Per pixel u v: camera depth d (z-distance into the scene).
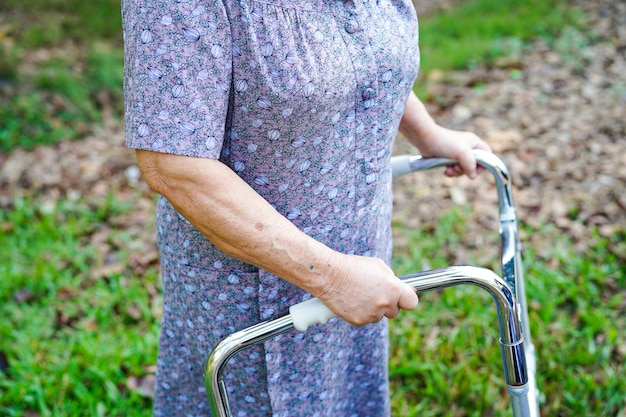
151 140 1.10
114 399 2.46
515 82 4.80
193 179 1.12
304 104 1.17
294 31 1.14
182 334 1.58
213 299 1.44
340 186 1.34
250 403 1.58
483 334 2.69
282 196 1.30
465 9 5.98
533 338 2.62
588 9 5.76
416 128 1.72
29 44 5.67
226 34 1.09
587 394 2.40
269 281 1.38
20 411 2.43
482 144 1.76
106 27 6.07
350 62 1.21
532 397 1.40
